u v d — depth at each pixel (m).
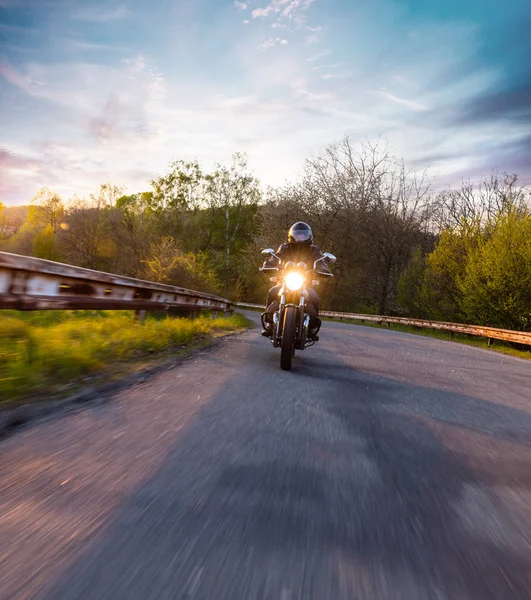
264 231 47.22
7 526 1.88
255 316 34.06
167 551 1.72
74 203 49.03
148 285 9.34
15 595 1.45
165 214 60.78
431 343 15.23
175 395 4.40
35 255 47.78
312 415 3.90
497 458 3.09
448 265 27.67
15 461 2.60
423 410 4.39
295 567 1.65
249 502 2.17
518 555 1.82
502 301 22.16
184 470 2.54
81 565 1.62
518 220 22.73
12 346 5.10
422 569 1.68
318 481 2.48
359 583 1.57
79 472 2.46
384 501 2.27
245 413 3.85
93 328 7.64
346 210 44.28
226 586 1.52
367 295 47.28
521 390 6.22
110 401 4.05
